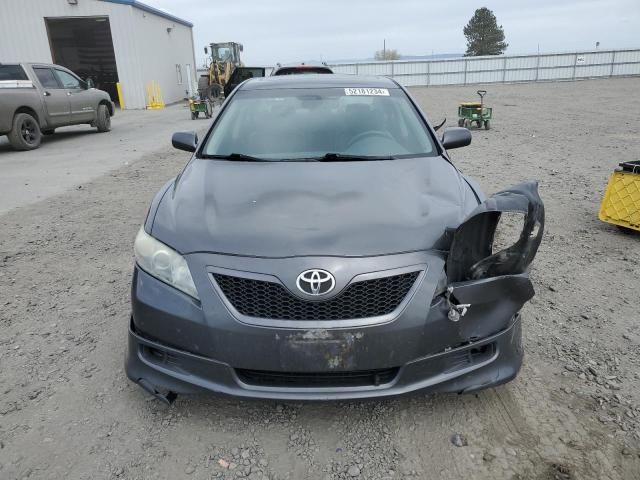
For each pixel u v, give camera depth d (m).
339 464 2.24
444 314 2.21
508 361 2.40
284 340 2.12
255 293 2.16
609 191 5.17
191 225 2.42
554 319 3.44
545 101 23.22
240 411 2.56
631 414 2.51
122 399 2.67
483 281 2.23
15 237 5.35
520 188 2.39
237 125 3.65
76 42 33.31
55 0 25.23
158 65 28.95
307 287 2.12
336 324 2.12
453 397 2.65
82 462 2.24
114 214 6.16
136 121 18.70
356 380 2.24
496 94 29.30
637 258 4.50
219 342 2.17
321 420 2.50
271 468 2.22
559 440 2.35
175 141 3.68
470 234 2.33
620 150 10.07
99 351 3.12
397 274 2.18
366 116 3.69
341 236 2.27
